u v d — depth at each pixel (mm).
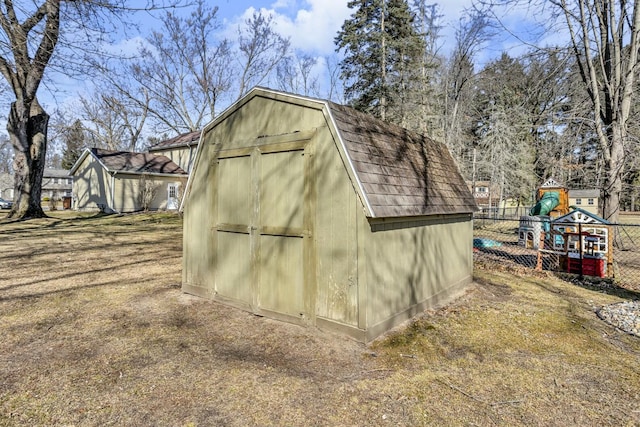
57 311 4516
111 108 24250
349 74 20625
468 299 5340
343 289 3688
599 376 3014
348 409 2504
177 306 4785
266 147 4355
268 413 2449
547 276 7035
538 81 9609
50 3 7004
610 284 6426
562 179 9750
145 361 3205
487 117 18875
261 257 4402
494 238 13789
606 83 8367
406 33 18984
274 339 3689
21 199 15398
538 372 3084
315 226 3895
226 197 4855
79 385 2777
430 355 3391
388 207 3682
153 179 21969
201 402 2572
